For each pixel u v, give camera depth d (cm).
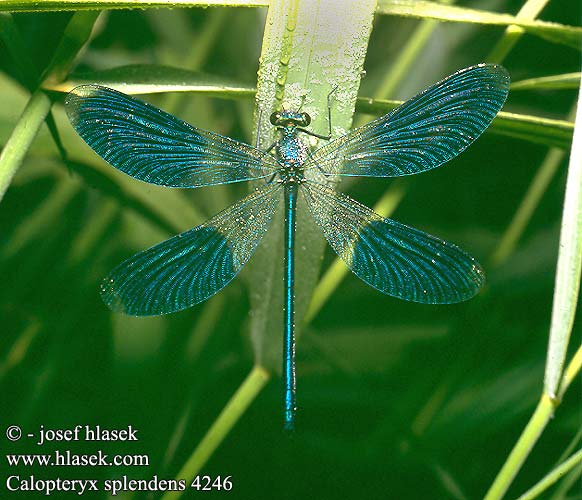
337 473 34
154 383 33
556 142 29
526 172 35
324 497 34
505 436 34
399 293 30
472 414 34
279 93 27
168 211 31
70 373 33
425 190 35
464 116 29
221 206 34
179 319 33
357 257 30
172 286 29
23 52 28
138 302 29
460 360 34
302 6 27
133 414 33
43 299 34
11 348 33
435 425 34
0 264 34
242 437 34
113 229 34
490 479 33
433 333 35
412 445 34
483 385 34
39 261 34
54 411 33
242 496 33
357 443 34
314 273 29
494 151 35
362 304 35
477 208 35
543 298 34
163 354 32
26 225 34
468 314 34
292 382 29
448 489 33
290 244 29
